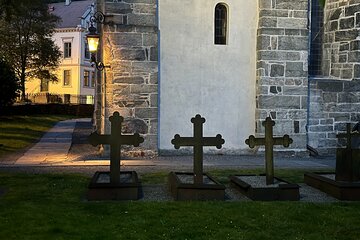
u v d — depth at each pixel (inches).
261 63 654.5
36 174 466.6
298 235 281.7
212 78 655.1
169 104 641.6
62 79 2294.5
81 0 2500.0
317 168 550.9
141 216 312.3
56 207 331.9
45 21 1652.3
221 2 658.2
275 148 661.3
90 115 1577.3
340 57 727.7
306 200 379.2
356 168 393.7
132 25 609.9
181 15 644.7
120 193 362.9
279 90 658.8
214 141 375.9
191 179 415.2
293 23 661.9
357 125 700.7
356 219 319.0
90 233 275.6
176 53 643.5
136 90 611.5
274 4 657.0
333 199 386.0
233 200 370.6
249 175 450.0
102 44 612.4
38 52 1636.3
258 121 657.6
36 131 993.5
